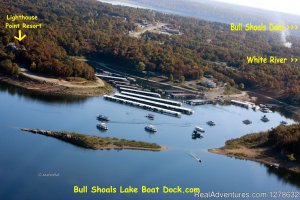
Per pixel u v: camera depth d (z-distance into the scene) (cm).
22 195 18338
